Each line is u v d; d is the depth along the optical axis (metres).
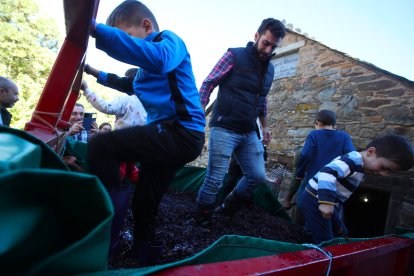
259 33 2.04
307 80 4.95
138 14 1.12
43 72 13.70
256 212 3.13
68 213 0.44
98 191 0.43
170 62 1.01
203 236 1.83
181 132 1.08
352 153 1.74
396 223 3.48
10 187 0.36
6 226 0.36
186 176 3.71
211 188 1.98
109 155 0.95
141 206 1.17
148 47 0.94
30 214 0.39
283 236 2.43
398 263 1.43
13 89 2.88
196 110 1.15
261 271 0.68
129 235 1.49
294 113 5.09
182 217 2.12
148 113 1.24
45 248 0.41
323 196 1.59
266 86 2.21
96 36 0.89
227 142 2.01
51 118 1.10
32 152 0.53
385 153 1.57
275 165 5.28
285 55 5.54
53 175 0.39
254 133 2.21
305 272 0.79
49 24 14.26
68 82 1.08
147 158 1.02
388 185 3.63
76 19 0.84
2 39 12.16
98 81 1.71
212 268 0.65
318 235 1.80
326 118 2.79
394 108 3.69
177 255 1.47
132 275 0.51
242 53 2.07
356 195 5.10
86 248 0.40
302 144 4.81
